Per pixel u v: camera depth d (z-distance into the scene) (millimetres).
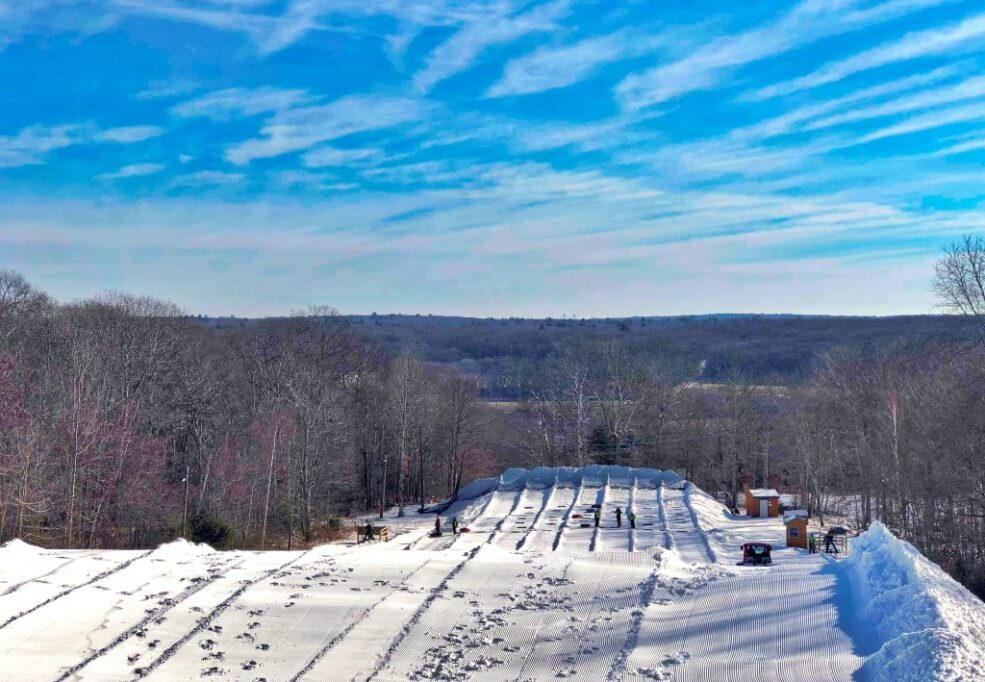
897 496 48875
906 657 17906
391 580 27422
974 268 47312
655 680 19734
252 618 23953
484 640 22641
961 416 42875
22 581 26781
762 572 27203
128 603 24875
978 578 40688
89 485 45344
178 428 58656
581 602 25344
